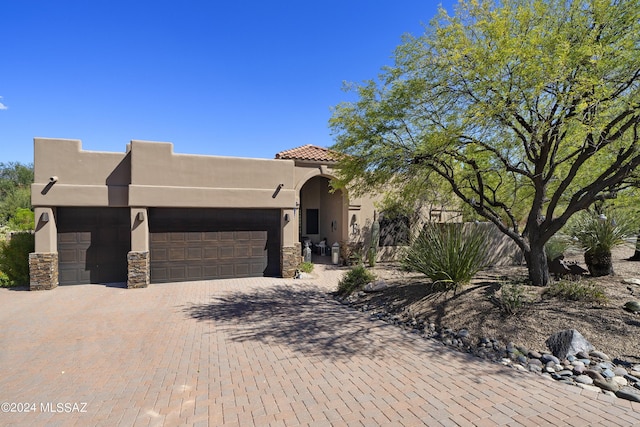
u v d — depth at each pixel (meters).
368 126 11.05
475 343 7.75
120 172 14.50
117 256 14.91
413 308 9.99
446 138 9.33
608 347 6.72
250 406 5.28
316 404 5.30
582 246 12.20
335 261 20.08
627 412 4.93
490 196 15.66
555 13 9.09
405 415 4.95
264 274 16.70
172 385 6.01
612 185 9.84
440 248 10.91
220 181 15.55
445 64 9.21
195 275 15.55
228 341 8.23
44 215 13.63
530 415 4.88
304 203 24.06
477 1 9.31
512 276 12.27
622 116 8.55
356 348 7.70
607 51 8.02
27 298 12.40
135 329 9.15
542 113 9.62
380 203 18.86
